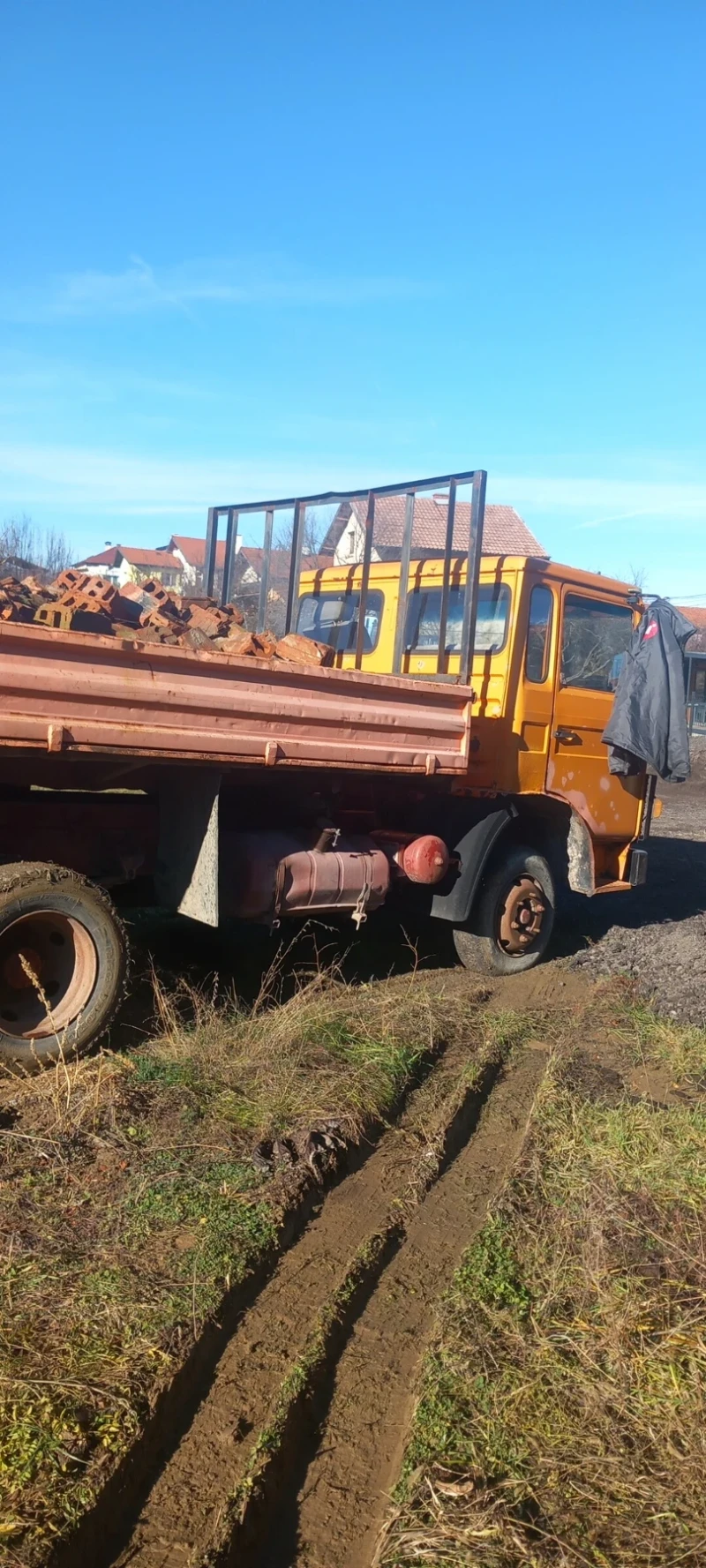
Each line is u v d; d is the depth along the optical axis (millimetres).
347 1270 3551
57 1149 3961
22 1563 2217
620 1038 6227
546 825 7953
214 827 5207
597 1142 4637
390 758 6055
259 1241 3576
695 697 33719
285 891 5750
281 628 8484
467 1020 6293
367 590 7684
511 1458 2715
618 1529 2490
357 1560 2451
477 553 6582
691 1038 6191
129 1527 2457
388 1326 3318
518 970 7629
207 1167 4004
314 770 5688
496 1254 3674
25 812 5145
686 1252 3701
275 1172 4051
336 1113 4609
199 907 5262
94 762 4812
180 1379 2875
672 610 7891
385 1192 4176
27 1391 2709
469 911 7090
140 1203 3688
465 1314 3314
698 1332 3248
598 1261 3611
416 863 6488
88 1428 2621
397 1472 2715
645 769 8500
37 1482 2438
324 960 7176
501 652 7246
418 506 8445
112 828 5465
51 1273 3229
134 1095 4477
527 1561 2379
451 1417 2844
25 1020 4660
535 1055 5918
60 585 5848
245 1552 2441
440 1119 4840
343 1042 5488
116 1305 3109
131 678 4641
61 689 4371
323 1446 2797
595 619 7992
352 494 7168
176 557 53875
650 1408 2920
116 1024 5301
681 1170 4344
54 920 4668
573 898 10539
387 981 6910
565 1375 3047
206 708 4945
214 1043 5062
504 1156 4613
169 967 6363
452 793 6941
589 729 7961
